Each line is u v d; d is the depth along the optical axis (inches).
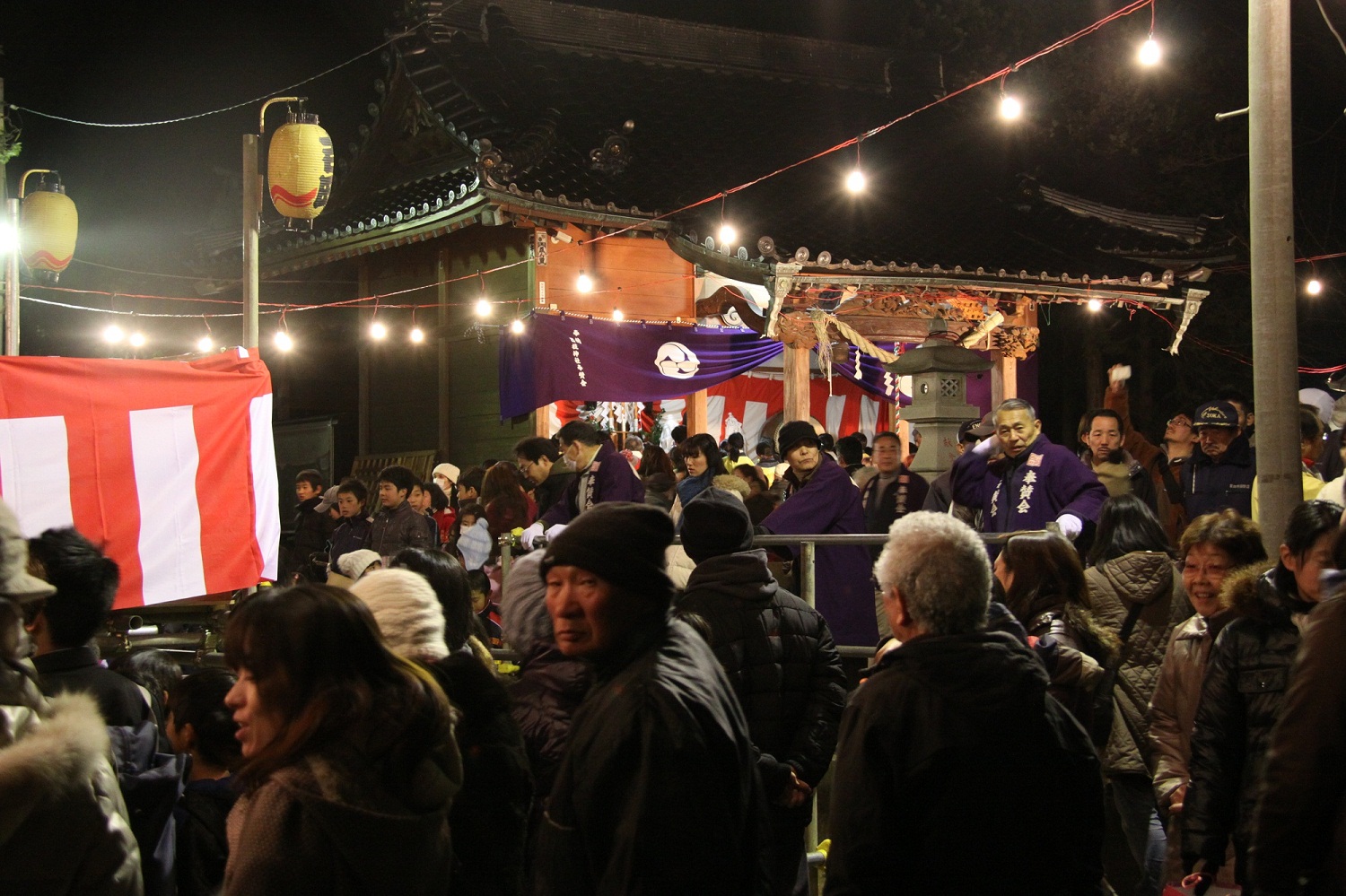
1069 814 119.2
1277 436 222.8
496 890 129.6
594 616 109.1
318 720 99.2
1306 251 706.8
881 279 508.7
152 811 135.8
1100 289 558.6
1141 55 348.5
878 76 706.2
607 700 104.7
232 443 256.1
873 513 329.4
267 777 97.7
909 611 122.2
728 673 165.8
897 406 607.8
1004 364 615.2
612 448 320.8
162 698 185.8
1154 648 197.5
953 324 561.0
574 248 568.1
